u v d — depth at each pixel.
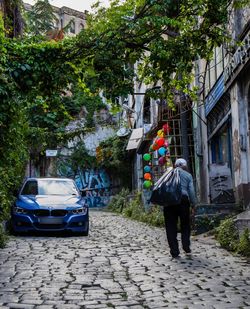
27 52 8.94
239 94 13.55
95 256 8.82
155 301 5.30
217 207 13.20
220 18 9.11
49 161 32.25
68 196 13.67
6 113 9.43
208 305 5.08
